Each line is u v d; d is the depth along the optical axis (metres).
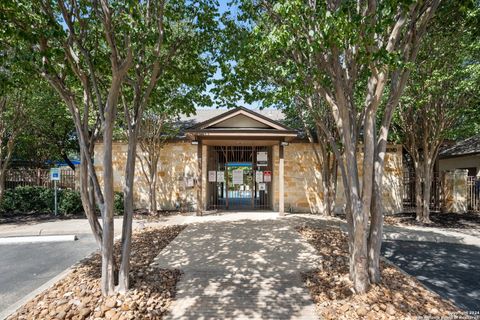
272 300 3.79
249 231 7.74
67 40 3.77
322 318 3.37
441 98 8.82
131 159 4.12
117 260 5.25
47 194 11.11
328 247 6.16
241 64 6.22
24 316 3.33
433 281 4.72
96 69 4.63
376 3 3.65
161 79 5.67
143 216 10.49
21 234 8.05
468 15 4.85
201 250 5.92
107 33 3.58
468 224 9.38
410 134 10.05
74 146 16.72
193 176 12.12
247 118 10.66
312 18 3.42
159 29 4.31
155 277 4.44
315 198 11.91
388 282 4.29
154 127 10.96
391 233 7.90
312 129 12.11
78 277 4.48
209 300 3.79
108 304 3.50
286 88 4.74
